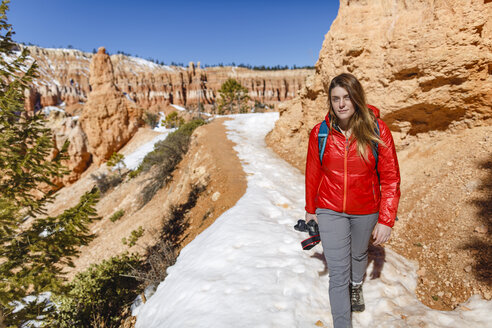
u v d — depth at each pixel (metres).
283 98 158.62
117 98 43.59
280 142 11.52
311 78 8.42
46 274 4.09
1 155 4.31
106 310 4.73
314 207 2.07
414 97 4.54
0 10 4.38
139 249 7.81
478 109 4.10
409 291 2.46
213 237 4.17
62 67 145.75
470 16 3.81
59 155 4.73
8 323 4.03
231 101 62.56
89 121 41.72
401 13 4.68
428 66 4.20
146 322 3.21
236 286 2.68
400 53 4.52
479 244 2.54
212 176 8.29
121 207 16.27
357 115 1.72
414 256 2.96
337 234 1.88
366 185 1.79
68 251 4.45
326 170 1.86
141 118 46.62
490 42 3.77
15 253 4.21
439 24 4.04
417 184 4.15
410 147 4.98
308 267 2.86
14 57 4.76
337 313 1.83
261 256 3.23
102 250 10.77
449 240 2.84
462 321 1.94
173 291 3.26
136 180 19.20
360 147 1.70
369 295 2.37
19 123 4.71
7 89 4.63
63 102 130.88
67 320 4.53
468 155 3.83
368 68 5.19
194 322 2.30
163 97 139.75
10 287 3.93
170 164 13.85
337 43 5.83
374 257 2.88
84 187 34.03
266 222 4.29
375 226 1.94
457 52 3.94
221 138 13.27
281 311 2.23
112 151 42.75
